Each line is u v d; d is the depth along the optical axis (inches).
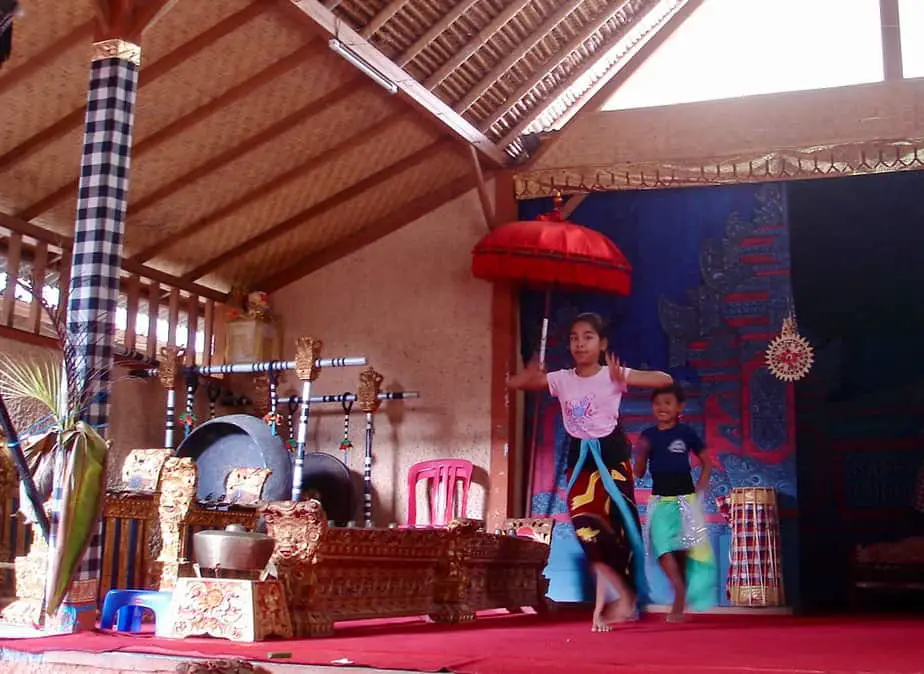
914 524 377.7
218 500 277.3
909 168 327.0
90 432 207.6
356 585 221.6
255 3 273.7
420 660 161.5
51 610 198.7
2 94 266.4
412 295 377.4
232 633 190.7
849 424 390.0
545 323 346.9
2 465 245.8
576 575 336.5
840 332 391.5
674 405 261.6
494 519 347.9
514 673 155.7
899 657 171.9
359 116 327.3
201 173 323.6
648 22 363.9
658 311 343.9
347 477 361.4
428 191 378.3
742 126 343.9
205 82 291.7
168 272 361.4
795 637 213.6
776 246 336.5
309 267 390.0
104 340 220.2
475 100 334.0
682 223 347.3
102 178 225.8
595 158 357.4
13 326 300.5
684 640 204.2
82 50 264.4
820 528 388.2
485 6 305.4
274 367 316.5
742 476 326.6
